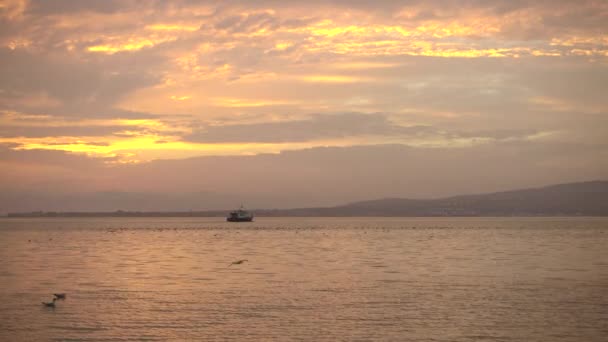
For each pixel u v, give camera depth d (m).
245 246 134.88
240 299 54.75
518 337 41.25
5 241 164.25
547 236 180.88
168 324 45.03
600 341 40.38
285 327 44.03
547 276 70.75
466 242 149.50
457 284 64.00
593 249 118.88
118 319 46.66
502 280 67.25
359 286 62.62
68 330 43.41
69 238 182.75
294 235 198.50
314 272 75.94
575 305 51.38
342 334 42.09
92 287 62.56
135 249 125.69
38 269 81.44
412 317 47.00
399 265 85.56
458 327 43.81
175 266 84.94
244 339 40.91
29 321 46.09
